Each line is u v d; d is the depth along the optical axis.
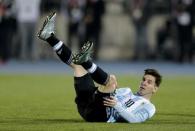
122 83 49.09
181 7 70.00
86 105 25.16
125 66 68.50
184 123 26.28
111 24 77.12
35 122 25.95
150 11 73.50
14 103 34.59
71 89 44.94
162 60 74.25
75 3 70.75
